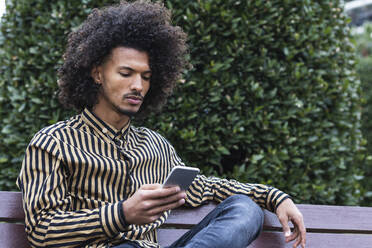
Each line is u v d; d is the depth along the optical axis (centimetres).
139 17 164
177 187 133
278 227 195
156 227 167
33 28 274
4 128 268
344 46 307
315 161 274
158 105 198
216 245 130
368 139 545
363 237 207
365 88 556
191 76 265
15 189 267
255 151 271
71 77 173
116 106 156
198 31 262
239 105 269
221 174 271
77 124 157
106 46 158
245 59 271
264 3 274
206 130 267
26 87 270
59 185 142
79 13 265
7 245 166
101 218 132
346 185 289
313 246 200
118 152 157
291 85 276
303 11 280
